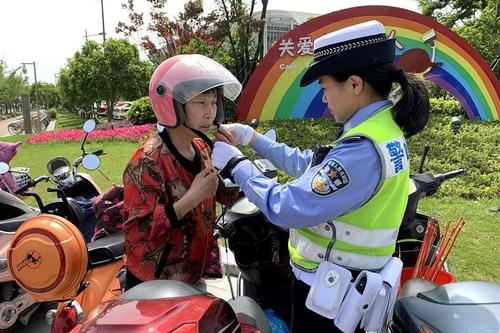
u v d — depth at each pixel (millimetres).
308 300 1706
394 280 1750
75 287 2582
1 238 3490
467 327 1573
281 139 8625
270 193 1715
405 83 1690
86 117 43281
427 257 2822
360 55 1623
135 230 2066
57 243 2486
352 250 1711
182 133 2082
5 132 35344
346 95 1708
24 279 2568
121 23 14688
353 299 1649
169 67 2006
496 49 17734
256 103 10008
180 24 14094
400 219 1766
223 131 2193
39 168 9578
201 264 2258
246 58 14539
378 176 1604
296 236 1883
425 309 1743
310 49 9672
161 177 2057
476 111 10914
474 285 1820
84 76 29766
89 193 4035
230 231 2486
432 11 22609
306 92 9953
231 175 1853
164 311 1570
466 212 5867
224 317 1645
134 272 2107
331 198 1595
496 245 4824
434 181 2779
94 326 1575
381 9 9812
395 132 1689
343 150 1604
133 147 11789
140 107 17531
